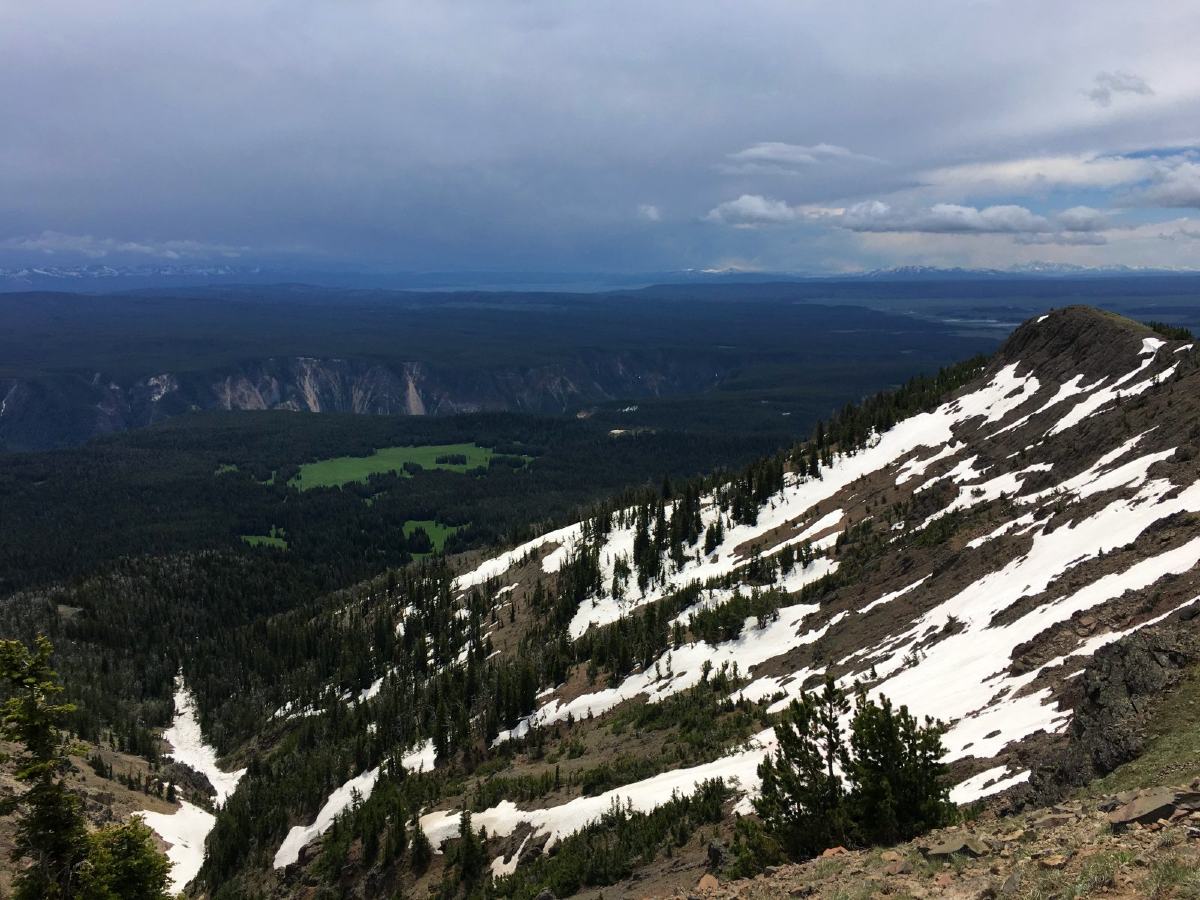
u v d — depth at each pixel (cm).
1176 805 1980
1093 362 12106
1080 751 3053
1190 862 1650
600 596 15862
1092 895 1678
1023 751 3531
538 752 9612
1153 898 1586
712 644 10200
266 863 11094
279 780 13712
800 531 13850
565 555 19375
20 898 4147
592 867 5219
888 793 2933
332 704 17025
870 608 8438
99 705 18725
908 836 2898
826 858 2611
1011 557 7031
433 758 11519
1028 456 10212
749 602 10631
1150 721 2920
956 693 4909
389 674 17425
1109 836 1959
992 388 14700
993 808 3139
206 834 13188
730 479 19150
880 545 10631
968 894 1902
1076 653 4338
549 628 15100
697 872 4428
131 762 15438
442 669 16212
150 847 4366
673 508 18000
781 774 3225
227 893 10375
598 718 9938
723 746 6656
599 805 6506
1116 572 5112
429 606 19825
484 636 17138
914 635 6856
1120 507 6291
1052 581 5703
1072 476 8419
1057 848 1998
